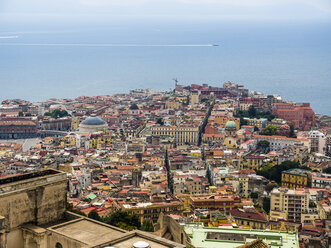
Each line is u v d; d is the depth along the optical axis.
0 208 146.25
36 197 153.62
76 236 147.12
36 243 147.25
